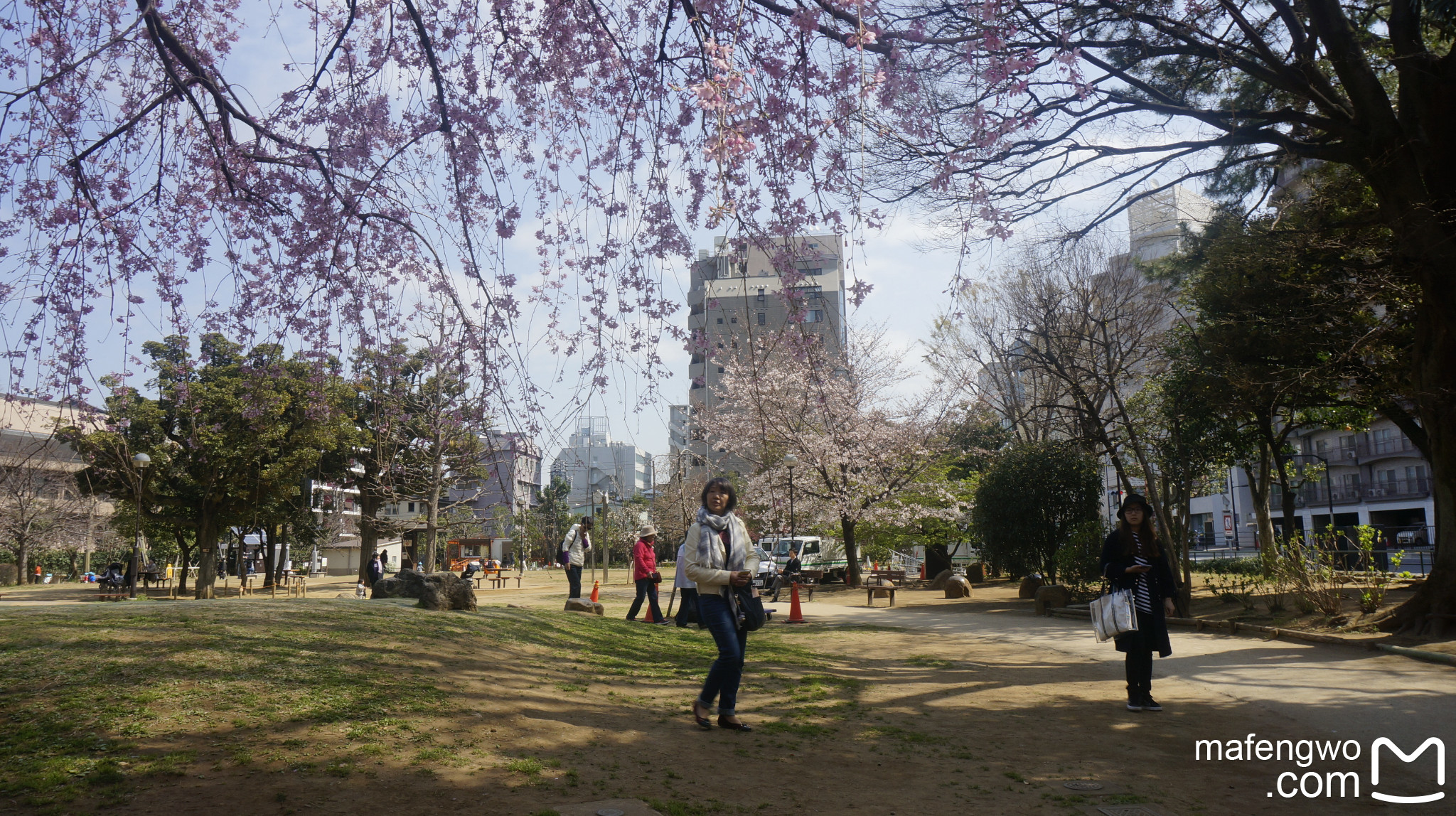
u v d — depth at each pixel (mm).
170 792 3617
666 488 48250
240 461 25344
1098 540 18812
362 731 4676
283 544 35438
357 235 6816
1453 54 10031
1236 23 9352
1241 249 14836
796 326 6047
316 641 6824
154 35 6297
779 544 32438
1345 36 9633
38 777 3650
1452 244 9969
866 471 29062
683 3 5480
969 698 7230
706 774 4523
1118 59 9688
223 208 7449
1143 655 6668
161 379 24109
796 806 4074
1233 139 10227
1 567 45688
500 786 4004
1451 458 10617
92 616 7340
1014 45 6188
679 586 9367
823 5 5285
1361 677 8125
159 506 26906
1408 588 15156
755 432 27234
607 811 3725
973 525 25406
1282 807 4254
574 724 5387
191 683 5242
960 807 4133
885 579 28266
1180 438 18844
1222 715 6477
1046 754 5258
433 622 8695
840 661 9789
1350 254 13383
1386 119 9758
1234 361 16531
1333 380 15031
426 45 6438
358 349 7180
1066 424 24938
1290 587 13977
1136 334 21953
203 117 6676
